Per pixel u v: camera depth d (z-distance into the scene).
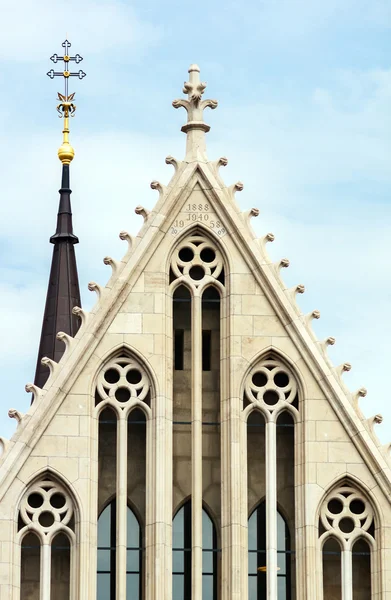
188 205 81.25
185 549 79.25
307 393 80.06
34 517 78.44
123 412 79.56
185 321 81.00
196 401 79.88
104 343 79.81
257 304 80.69
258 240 81.19
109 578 78.69
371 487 79.38
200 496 79.19
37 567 78.50
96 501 78.69
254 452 80.19
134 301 80.31
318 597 78.38
